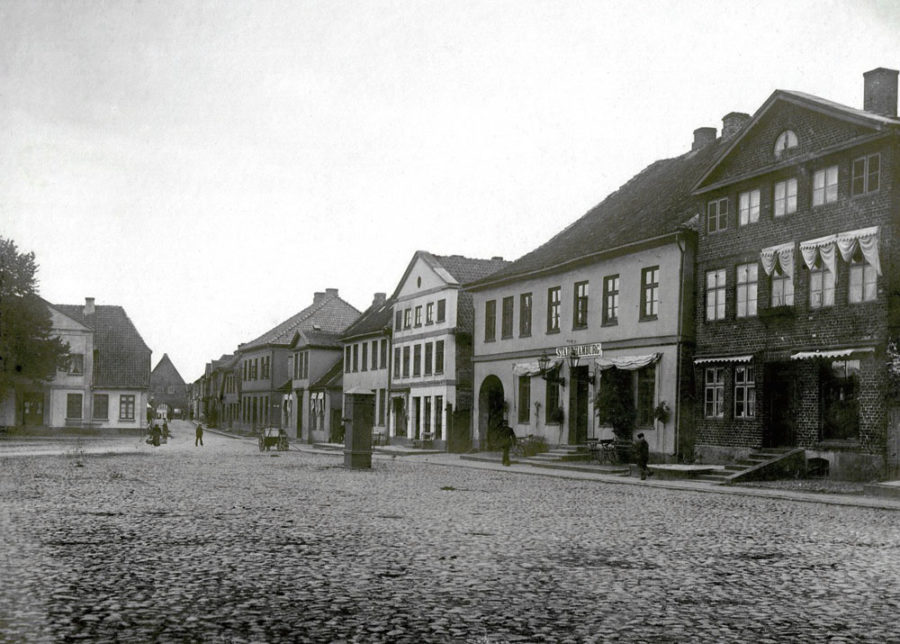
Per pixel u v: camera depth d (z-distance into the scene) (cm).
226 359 13212
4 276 6066
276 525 1433
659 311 3294
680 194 3581
